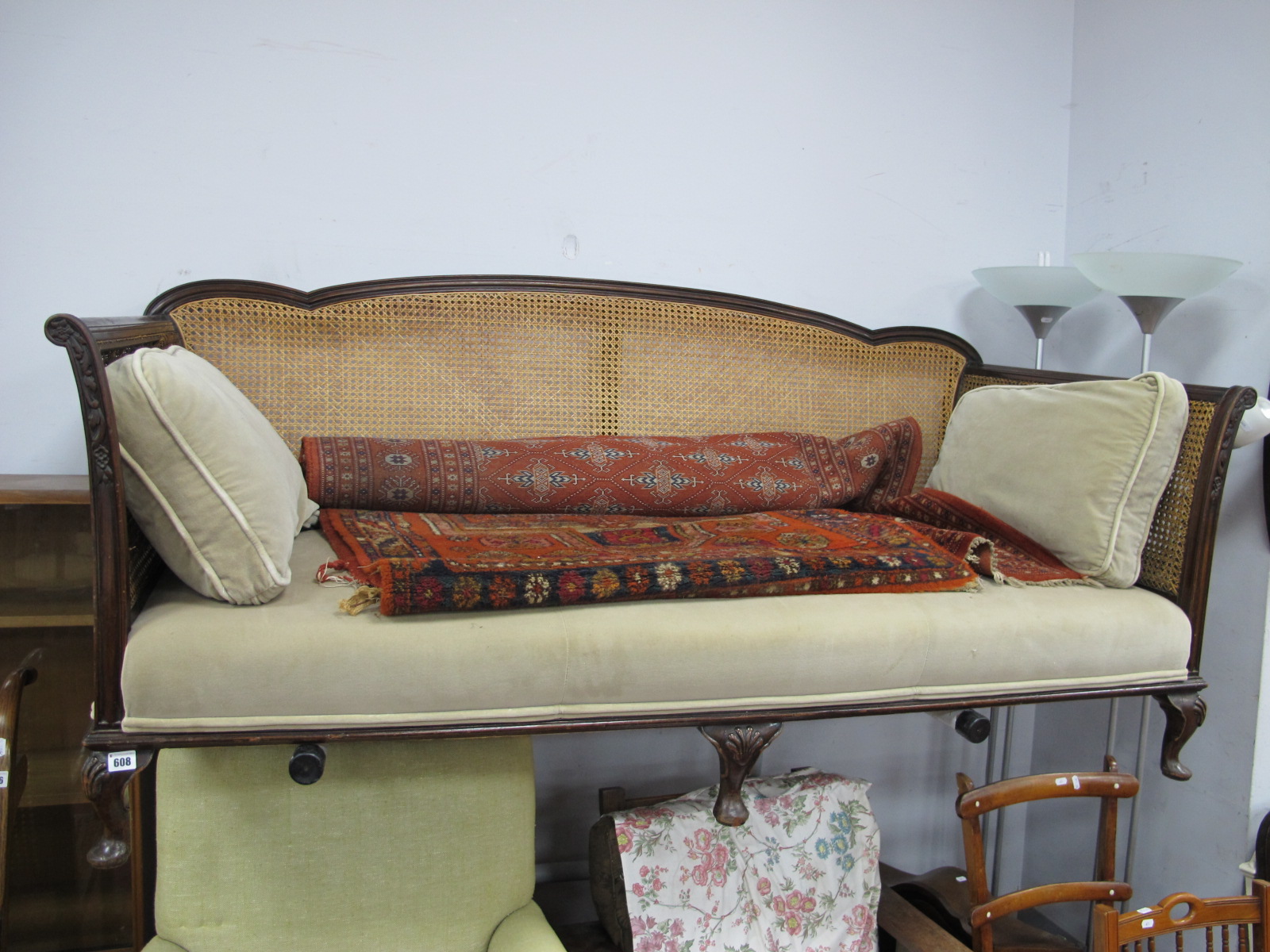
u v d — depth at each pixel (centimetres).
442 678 131
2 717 133
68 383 194
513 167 216
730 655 142
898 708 152
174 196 196
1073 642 160
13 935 171
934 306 251
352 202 206
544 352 213
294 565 154
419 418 207
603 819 182
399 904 145
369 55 205
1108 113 245
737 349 226
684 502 204
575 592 142
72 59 188
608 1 219
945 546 179
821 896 179
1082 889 166
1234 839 202
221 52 196
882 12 239
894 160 243
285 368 198
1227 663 205
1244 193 208
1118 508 172
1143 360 212
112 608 122
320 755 129
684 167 228
